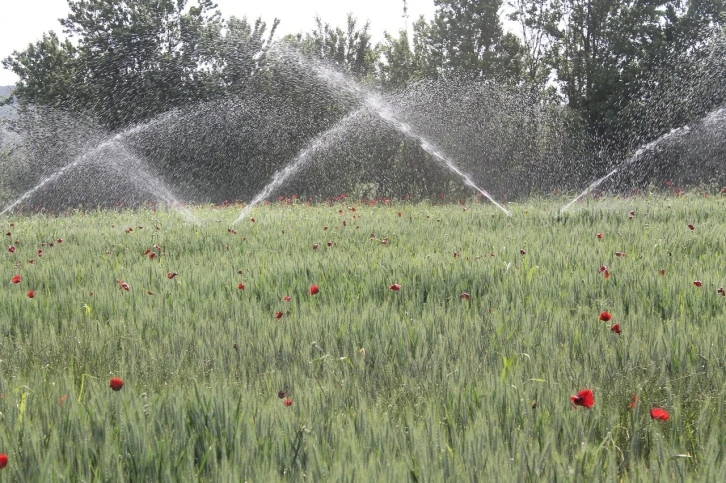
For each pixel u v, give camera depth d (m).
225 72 33.25
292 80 31.17
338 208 18.25
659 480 2.71
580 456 2.88
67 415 3.34
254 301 6.02
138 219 14.95
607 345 4.47
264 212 16.53
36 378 4.04
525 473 2.79
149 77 33.19
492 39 33.06
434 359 4.28
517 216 12.58
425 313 5.40
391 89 32.03
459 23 32.56
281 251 9.34
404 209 16.88
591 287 6.21
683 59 31.56
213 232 11.27
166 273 7.59
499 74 31.73
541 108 29.62
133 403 3.52
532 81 32.72
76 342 4.95
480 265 7.16
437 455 2.91
